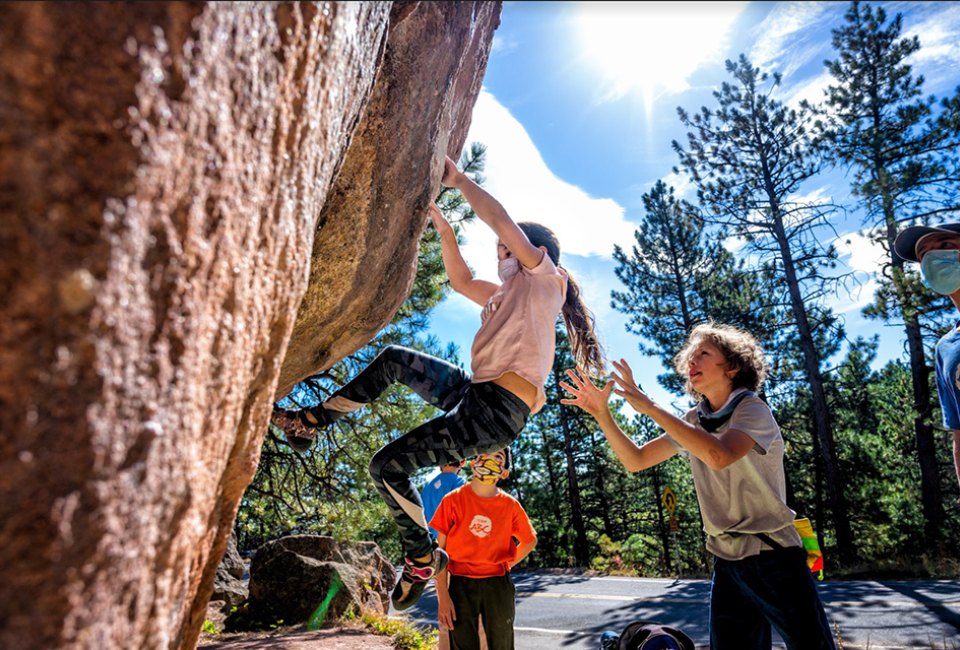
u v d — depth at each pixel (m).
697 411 2.90
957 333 2.63
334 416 2.81
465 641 3.63
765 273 18.28
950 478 19.98
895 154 16.12
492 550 3.69
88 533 0.73
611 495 30.25
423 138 2.47
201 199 0.89
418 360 2.81
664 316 20.73
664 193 21.39
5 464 0.66
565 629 8.38
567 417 26.38
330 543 8.63
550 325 2.57
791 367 19.23
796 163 17.58
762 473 2.56
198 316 0.90
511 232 2.62
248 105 0.99
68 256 0.71
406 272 2.87
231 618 7.32
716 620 2.69
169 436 0.85
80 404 0.72
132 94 0.77
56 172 0.71
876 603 8.24
